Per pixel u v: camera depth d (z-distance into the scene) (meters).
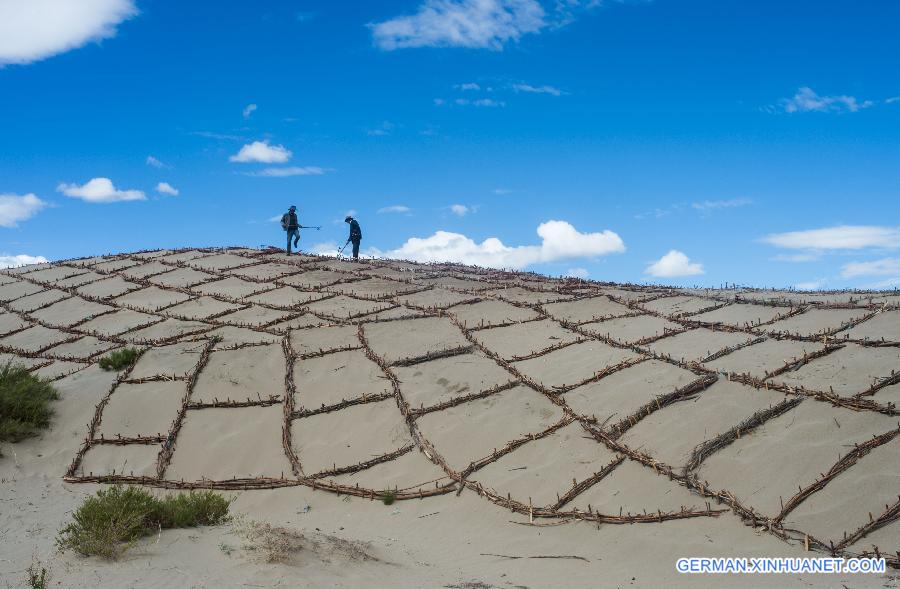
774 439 9.80
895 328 11.95
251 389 13.89
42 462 11.81
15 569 7.29
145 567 7.41
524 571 8.23
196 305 19.28
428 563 8.49
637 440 10.61
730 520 8.77
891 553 7.70
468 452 11.38
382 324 16.41
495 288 19.73
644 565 8.25
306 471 11.57
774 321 13.68
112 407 13.30
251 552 7.89
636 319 15.54
